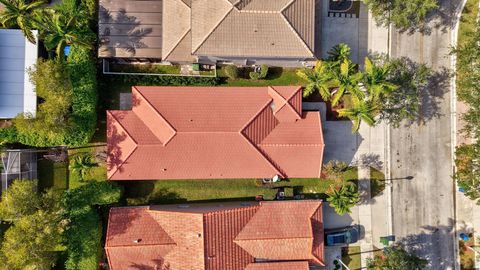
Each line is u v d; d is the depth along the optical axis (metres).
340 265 41.12
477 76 35.94
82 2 38.16
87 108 37.09
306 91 36.31
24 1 34.72
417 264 36.53
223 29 33.12
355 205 41.28
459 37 41.25
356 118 35.28
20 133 36.59
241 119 36.22
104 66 38.59
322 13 40.47
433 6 35.28
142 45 37.44
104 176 40.19
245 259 36.62
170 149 36.16
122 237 36.38
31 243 32.59
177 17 36.12
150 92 37.16
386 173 41.34
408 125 41.28
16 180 34.69
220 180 40.81
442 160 41.12
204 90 37.47
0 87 37.12
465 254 41.00
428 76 41.16
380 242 41.16
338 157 41.09
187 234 35.75
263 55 34.34
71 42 34.38
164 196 40.56
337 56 37.34
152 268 37.00
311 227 37.03
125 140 36.38
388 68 34.34
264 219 37.31
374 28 40.81
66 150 39.88
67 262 37.22
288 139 36.81
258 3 32.62
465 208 41.16
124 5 37.16
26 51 37.41
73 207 36.94
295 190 40.91
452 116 41.34
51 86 34.34
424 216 41.38
